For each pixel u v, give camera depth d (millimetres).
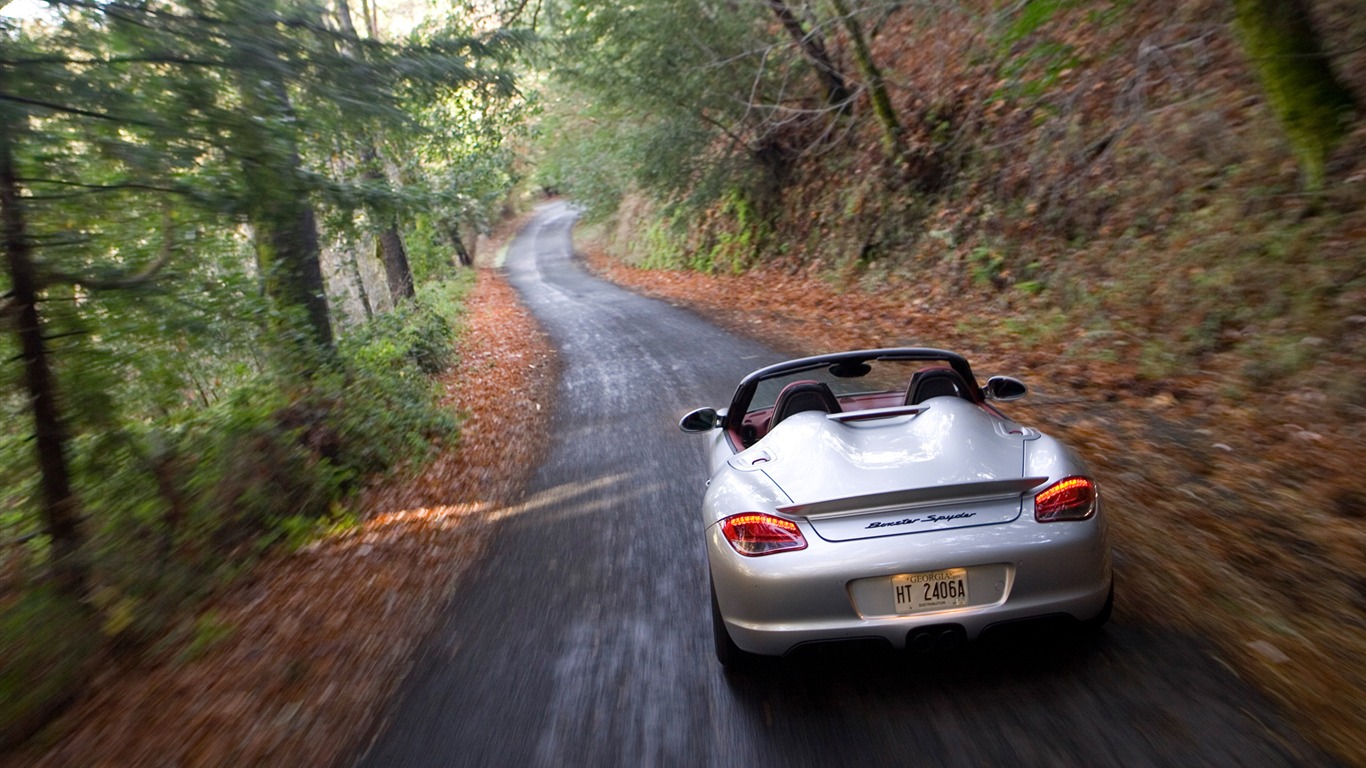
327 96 5734
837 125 21469
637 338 16906
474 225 26812
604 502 6859
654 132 22859
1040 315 11562
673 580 5000
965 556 3107
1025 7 14273
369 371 10508
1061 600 3168
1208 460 5891
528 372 14836
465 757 3400
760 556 3270
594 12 19219
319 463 8125
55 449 5082
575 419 10547
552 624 4609
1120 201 11789
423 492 8195
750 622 3305
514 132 18625
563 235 59625
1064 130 13477
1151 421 7062
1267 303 8039
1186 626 3717
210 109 5066
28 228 4898
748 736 3291
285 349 8562
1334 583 3945
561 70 20281
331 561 6465
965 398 4566
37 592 4926
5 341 4918
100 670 4754
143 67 5137
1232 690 3191
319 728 3826
